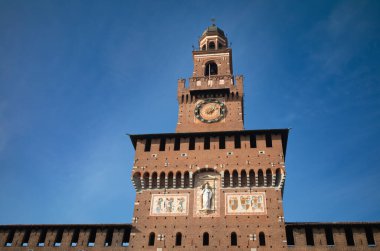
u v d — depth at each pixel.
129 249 50.94
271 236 49.84
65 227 53.97
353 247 48.25
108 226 53.16
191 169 56.19
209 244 50.22
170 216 53.03
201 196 54.28
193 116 65.56
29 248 52.69
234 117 64.50
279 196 53.09
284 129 57.72
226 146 58.00
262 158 56.09
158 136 60.22
